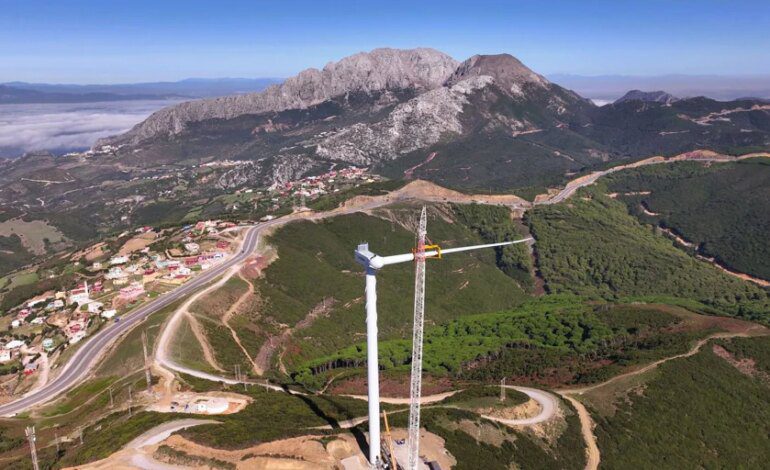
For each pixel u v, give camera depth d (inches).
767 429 5920.3
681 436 5546.3
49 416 6127.0
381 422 4628.4
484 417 4972.9
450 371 7066.9
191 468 3794.3
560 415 5329.7
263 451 3941.9
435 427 4559.5
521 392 5723.4
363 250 3671.3
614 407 5772.6
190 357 6801.2
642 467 5022.1
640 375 6318.9
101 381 6619.1
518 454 4601.4
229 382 6122.1
